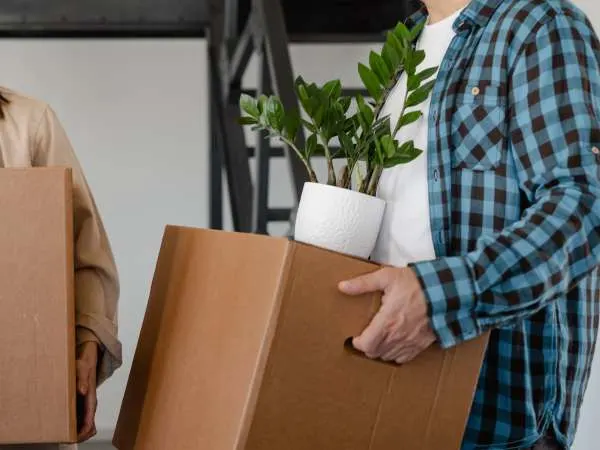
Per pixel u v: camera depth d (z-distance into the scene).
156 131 4.73
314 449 1.07
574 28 1.17
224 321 1.16
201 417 1.15
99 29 3.61
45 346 1.18
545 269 1.06
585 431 2.46
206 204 4.75
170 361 1.32
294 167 2.46
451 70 1.26
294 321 1.05
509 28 1.20
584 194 1.08
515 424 1.20
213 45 3.63
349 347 1.10
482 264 1.06
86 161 4.70
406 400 1.10
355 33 3.44
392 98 1.39
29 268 1.18
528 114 1.15
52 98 4.68
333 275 1.06
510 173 1.19
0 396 1.17
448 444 1.12
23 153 1.49
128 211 4.71
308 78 4.62
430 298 1.05
